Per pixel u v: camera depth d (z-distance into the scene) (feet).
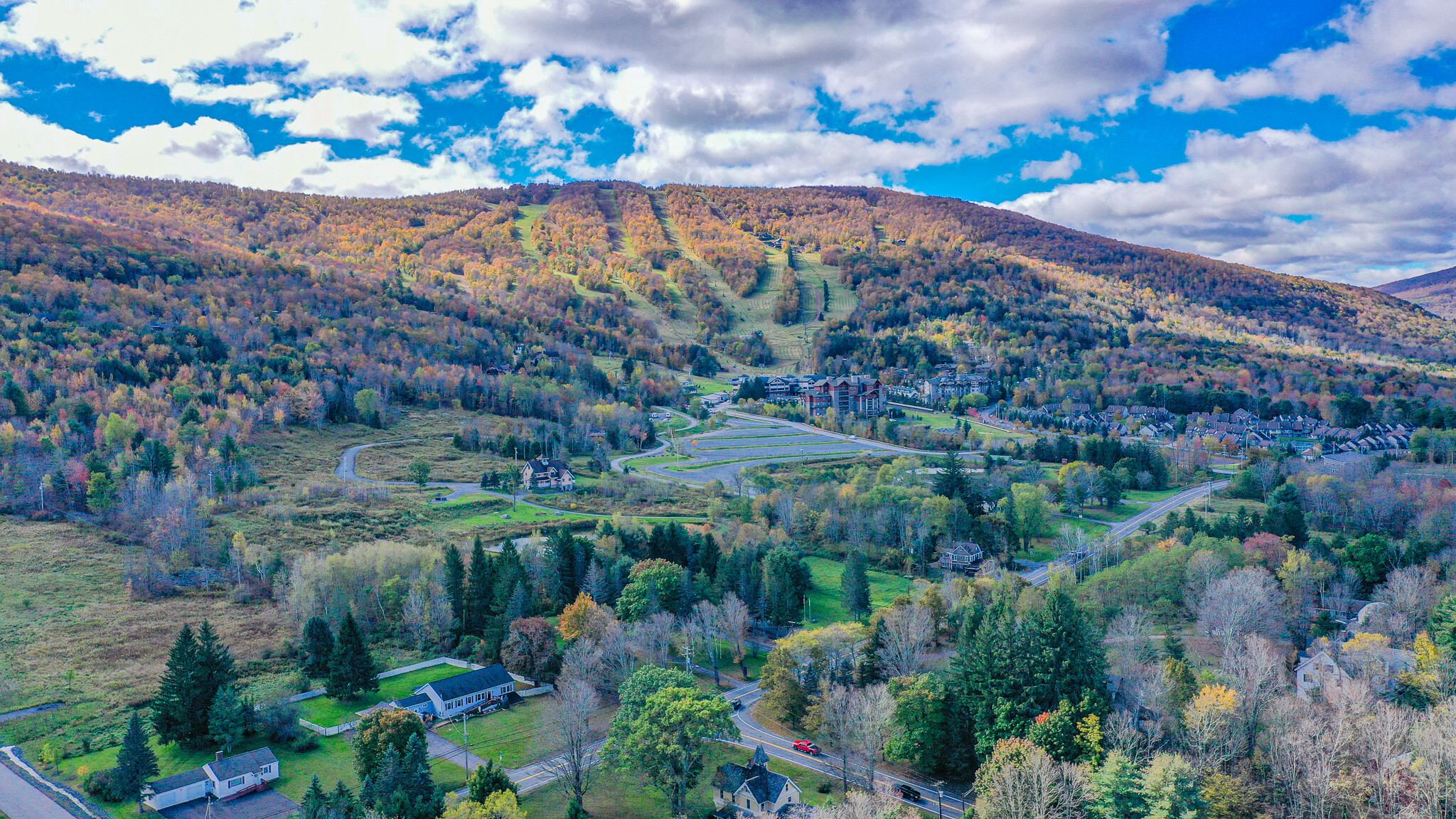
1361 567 521.24
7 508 615.98
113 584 526.16
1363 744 301.63
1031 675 338.95
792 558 542.57
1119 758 278.26
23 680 408.87
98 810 312.50
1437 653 371.35
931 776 350.64
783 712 386.11
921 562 617.62
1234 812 277.85
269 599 525.34
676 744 320.70
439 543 606.55
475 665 449.89
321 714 395.34
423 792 306.55
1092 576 528.63
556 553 522.47
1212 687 333.21
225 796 323.78
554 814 318.65
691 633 448.24
